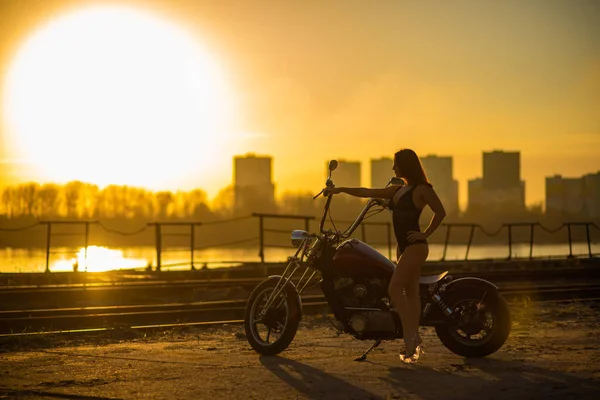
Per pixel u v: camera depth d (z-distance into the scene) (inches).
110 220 6540.4
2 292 623.5
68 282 766.5
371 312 314.8
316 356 337.1
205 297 658.8
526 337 390.0
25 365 315.6
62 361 324.8
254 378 287.3
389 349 357.7
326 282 323.9
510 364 310.5
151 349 363.3
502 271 877.2
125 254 4276.6
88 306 607.5
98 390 267.7
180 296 675.4
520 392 261.9
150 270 857.5
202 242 6269.7
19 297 628.4
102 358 332.8
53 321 485.7
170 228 6387.8
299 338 401.1
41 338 404.8
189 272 823.1
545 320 478.9
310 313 538.6
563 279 868.6
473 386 271.7
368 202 320.8
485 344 321.4
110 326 484.4
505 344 363.3
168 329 449.7
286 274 342.0
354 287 318.3
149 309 548.1
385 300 316.2
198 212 7303.2
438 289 322.0
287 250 4906.5
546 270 885.2
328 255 324.5
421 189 305.0
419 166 308.3
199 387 272.4
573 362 313.7
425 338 391.2
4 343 392.8
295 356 336.8
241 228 6294.3
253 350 356.8
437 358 327.3
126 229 6471.5
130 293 658.2
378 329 314.2
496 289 321.1
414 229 306.5
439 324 320.8
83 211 6407.5
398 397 257.6
